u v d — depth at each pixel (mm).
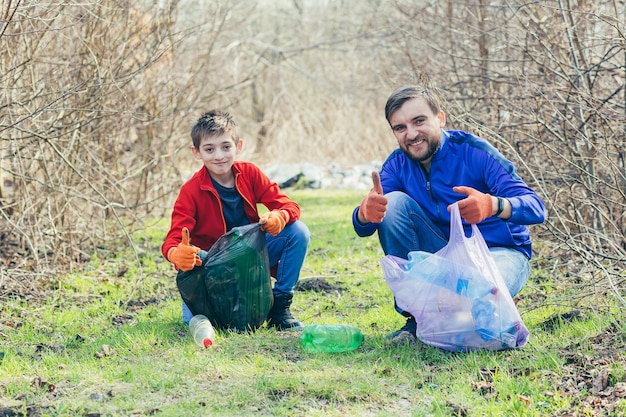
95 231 7457
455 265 3898
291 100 19969
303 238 4637
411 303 3992
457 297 3895
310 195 13125
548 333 4297
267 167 17125
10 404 3410
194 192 4582
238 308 4422
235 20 17453
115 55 7668
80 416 3277
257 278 4430
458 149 4250
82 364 3980
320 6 21438
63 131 7148
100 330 4770
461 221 4043
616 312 4504
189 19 10133
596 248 5703
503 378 3545
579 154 5762
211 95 9969
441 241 4324
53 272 6230
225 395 3484
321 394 3475
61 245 6625
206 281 4379
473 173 4230
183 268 4316
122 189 8492
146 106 9023
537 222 3975
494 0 7633
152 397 3479
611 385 3465
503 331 3854
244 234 4398
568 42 6324
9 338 4602
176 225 4523
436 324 3941
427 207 4324
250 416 3270
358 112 18703
